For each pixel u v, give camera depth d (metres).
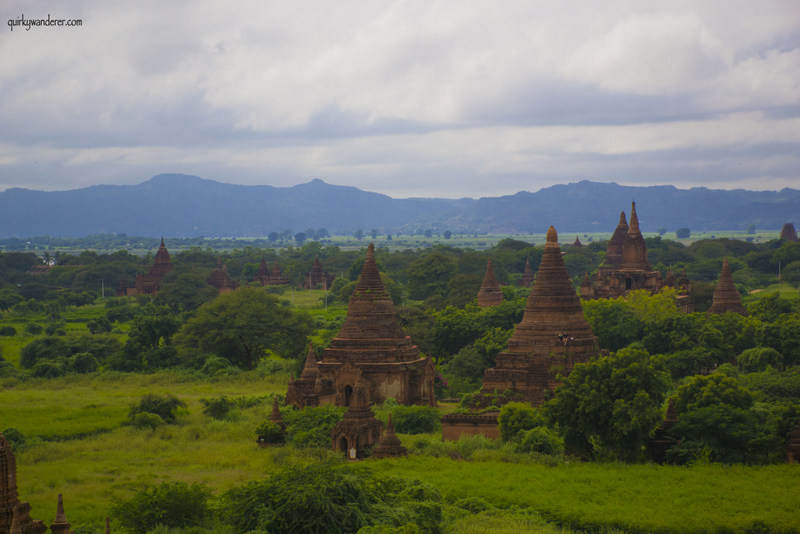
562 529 57.22
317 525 52.66
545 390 91.62
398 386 104.38
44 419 96.56
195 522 56.94
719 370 113.31
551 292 100.44
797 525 56.06
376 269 109.31
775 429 75.88
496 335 124.81
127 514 56.72
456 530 55.97
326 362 106.12
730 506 60.44
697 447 75.12
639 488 65.44
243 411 103.88
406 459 75.38
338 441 79.44
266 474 72.25
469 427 85.62
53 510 61.12
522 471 71.12
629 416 74.06
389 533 50.28
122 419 97.12
